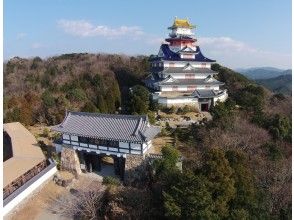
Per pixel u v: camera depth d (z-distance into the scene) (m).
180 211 23.33
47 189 32.91
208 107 60.47
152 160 33.31
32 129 49.19
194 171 26.06
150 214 25.92
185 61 61.84
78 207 29.81
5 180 28.97
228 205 24.08
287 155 36.88
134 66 78.44
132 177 33.59
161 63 63.22
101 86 66.69
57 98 55.97
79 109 53.22
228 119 42.22
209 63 64.75
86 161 37.19
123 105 60.12
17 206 29.00
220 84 63.41
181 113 55.91
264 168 31.03
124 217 25.97
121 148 33.84
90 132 34.62
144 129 33.84
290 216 24.67
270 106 59.38
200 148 38.28
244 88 66.75
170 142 42.31
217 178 24.11
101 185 33.25
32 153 35.69
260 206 24.67
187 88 61.09
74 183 34.66
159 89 59.81
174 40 65.38
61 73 75.69
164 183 27.34
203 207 22.77
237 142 36.22
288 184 27.89
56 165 36.00
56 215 29.08
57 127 36.19
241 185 24.81
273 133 41.06
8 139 41.25
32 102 54.56
